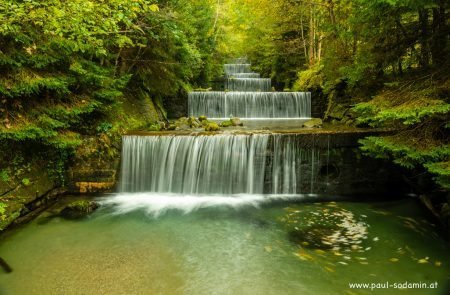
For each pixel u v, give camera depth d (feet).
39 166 23.32
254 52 85.71
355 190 27.07
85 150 26.30
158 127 35.73
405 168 26.50
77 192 26.63
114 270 15.65
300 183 27.17
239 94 52.95
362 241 18.76
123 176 27.61
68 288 14.14
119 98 33.88
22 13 15.62
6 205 18.80
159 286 14.42
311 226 20.92
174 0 35.22
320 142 26.76
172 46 33.60
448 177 15.81
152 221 21.86
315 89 51.21
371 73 24.44
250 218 22.36
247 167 27.45
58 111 21.62
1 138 19.27
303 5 51.60
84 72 22.94
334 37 36.29
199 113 52.49
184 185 27.81
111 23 19.56
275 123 44.83
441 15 19.20
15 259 16.48
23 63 19.60
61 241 18.65
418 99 17.33
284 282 14.80
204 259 16.83
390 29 21.30
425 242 18.53
